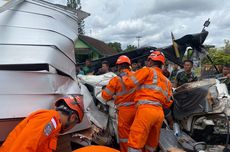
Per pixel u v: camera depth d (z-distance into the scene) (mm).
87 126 3947
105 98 5219
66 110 3014
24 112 2975
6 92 3002
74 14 4891
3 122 2875
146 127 4715
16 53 3258
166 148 5066
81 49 25328
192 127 5656
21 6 3930
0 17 3617
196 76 7695
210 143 5520
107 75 5898
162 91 4938
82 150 3471
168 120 5863
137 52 8023
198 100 5566
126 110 5160
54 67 3387
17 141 2605
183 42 8086
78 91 3854
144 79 4938
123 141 5191
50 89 3225
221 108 5473
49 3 4594
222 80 7664
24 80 3143
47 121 2738
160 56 5230
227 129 5117
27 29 3605
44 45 3502
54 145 2830
